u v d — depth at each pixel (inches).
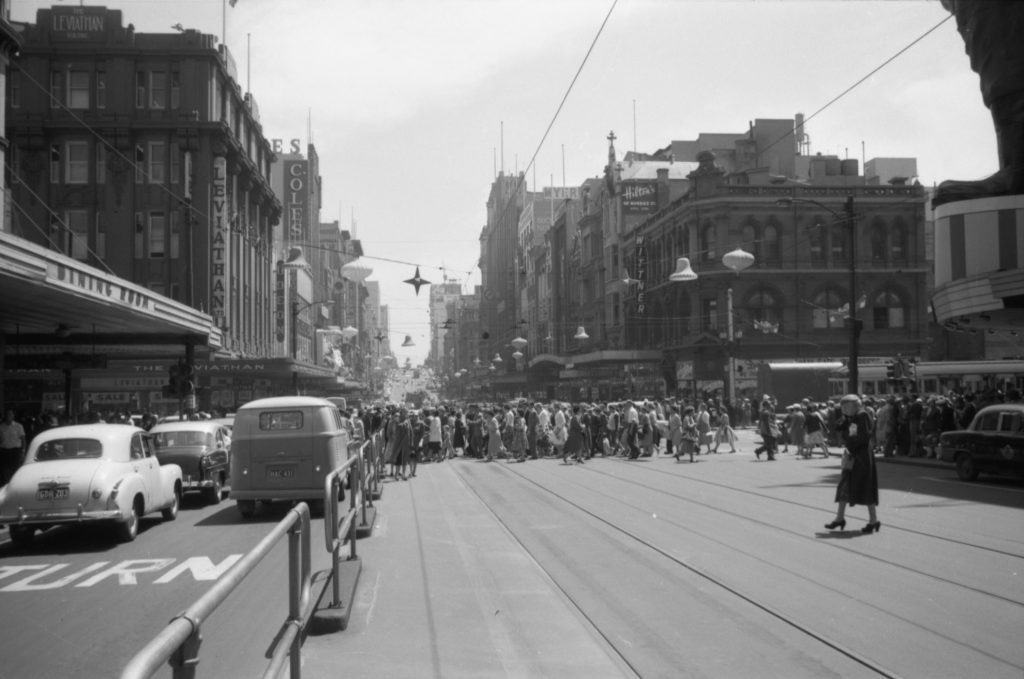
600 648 285.4
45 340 1133.1
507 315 5841.5
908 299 2437.3
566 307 3981.3
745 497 714.2
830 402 1475.1
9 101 1990.7
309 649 283.9
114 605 360.5
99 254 2004.2
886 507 632.4
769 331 2359.7
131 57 2031.3
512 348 5305.1
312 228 4328.3
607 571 412.5
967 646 278.5
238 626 317.7
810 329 2391.7
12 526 516.1
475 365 5994.1
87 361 1173.7
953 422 1087.6
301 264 1964.8
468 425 1451.8
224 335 2017.7
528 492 799.1
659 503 682.8
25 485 515.2
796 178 2832.2
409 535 540.7
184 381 1129.4
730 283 2374.5
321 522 617.6
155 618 335.6
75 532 593.6
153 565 455.8
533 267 4788.4
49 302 791.1
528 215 5137.8
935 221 1130.0
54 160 2006.6
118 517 521.0
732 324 2276.1
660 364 2539.4
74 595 383.2
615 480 901.8
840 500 519.8
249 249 2421.3
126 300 835.4
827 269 2405.3
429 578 402.3
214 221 2032.5
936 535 498.0
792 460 1183.6
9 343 1119.0
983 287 956.6
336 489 333.1
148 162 2039.9
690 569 411.2
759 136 2920.8
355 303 5802.2
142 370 1592.0
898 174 3061.0
